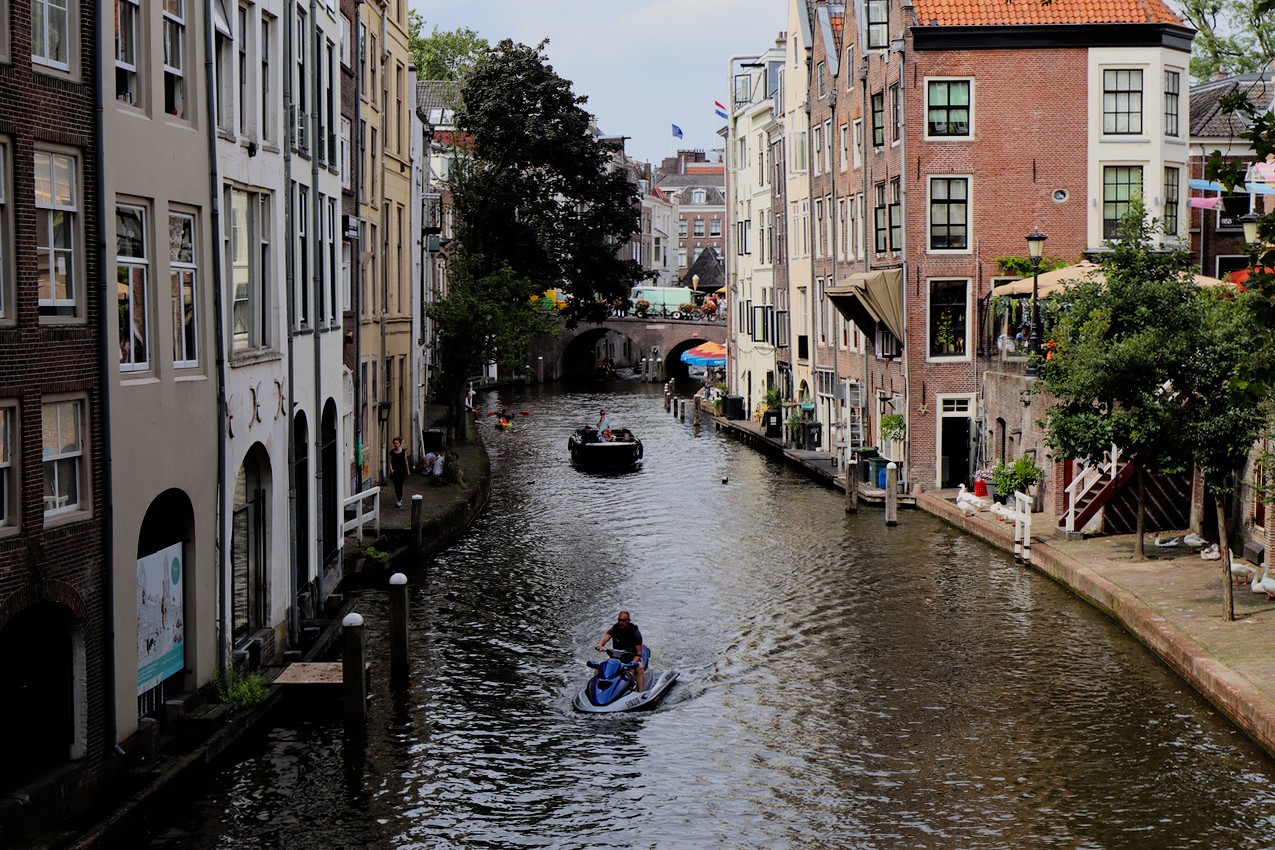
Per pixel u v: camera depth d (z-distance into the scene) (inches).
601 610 1040.2
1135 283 1026.7
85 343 585.6
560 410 2957.7
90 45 589.9
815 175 2101.4
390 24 1604.3
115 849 584.7
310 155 962.1
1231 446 886.4
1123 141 1541.6
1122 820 625.6
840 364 1978.3
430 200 2217.0
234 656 772.0
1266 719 694.5
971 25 1519.4
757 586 1119.6
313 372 968.9
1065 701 796.0
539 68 2551.7
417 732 759.1
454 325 1985.7
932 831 621.3
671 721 781.9
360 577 1127.0
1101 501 1181.1
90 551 590.9
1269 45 1798.7
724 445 2262.6
